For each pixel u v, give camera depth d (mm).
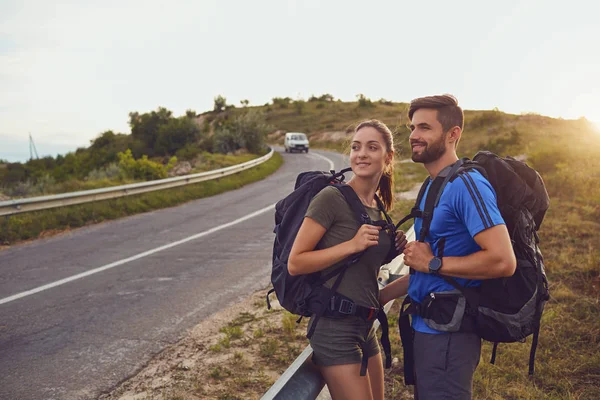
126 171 20641
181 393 4012
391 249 2500
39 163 58344
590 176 14023
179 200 16031
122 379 4293
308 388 2387
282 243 2473
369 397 2414
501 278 2230
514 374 4137
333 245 2381
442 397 2240
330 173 2633
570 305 5633
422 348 2318
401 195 15406
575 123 49031
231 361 4582
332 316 2363
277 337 5121
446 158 2391
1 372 4438
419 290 2363
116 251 9125
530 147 30547
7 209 10961
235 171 23125
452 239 2252
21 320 5699
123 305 6164
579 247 8039
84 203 13047
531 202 2293
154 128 56812
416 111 2410
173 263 8188
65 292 6715
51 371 4449
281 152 48281
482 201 2125
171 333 5277
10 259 8680
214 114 106625
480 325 2211
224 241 9883
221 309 5996
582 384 3992
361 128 2570
